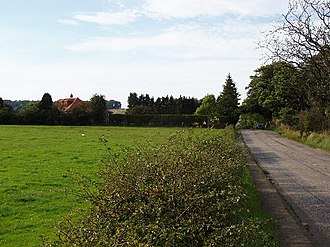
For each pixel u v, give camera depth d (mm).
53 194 12344
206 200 5762
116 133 49125
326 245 8047
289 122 52750
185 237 4742
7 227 9031
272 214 9594
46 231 8695
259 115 80000
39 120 76250
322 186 14852
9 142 32219
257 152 29266
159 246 4418
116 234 4129
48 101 78812
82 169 17734
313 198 12617
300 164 21828
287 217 9359
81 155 23266
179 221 5004
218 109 86438
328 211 10891
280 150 31031
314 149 32094
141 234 4547
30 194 12406
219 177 7195
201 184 6348
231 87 90188
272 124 75250
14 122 75062
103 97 82688
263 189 12938
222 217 5656
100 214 5023
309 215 10453
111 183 5891
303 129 42094
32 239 8172
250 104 82125
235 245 5156
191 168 6793
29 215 10070
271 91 70938
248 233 5555
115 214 4996
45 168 18062
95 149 27031
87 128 64562
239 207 7676
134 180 5852
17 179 15070
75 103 91625
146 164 6633
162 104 117875
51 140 35125
